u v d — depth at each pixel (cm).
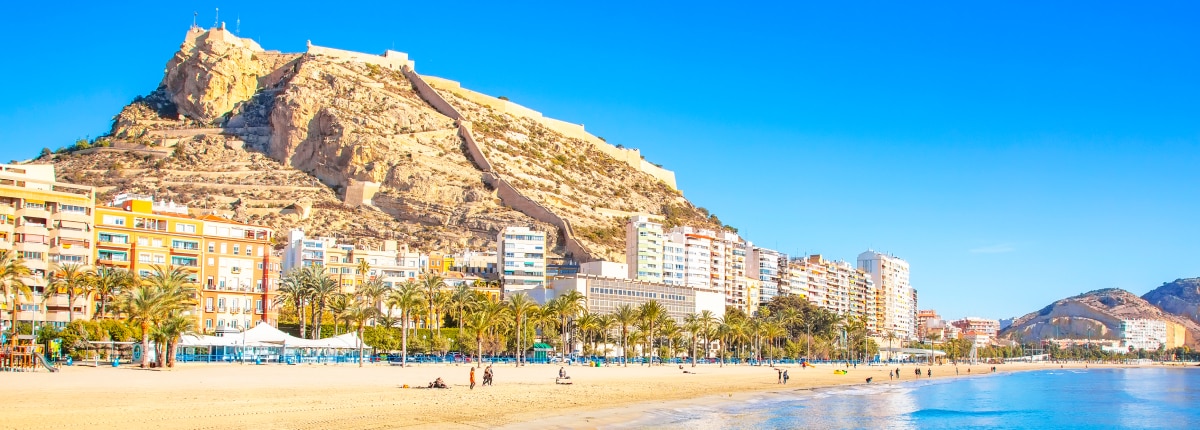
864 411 10981
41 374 10675
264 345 14762
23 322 15275
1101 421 11044
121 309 13262
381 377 12306
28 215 15750
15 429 6019
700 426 8562
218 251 18675
